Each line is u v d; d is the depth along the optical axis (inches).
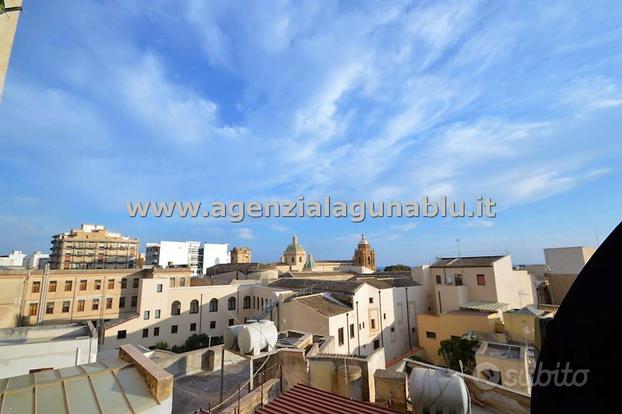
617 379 97.3
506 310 1487.5
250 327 621.0
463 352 1235.9
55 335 855.1
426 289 1939.0
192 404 670.5
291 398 475.2
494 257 1758.1
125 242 4288.9
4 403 380.5
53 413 375.2
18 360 662.5
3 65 241.1
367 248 3592.5
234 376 810.8
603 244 108.2
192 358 844.0
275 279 2492.6
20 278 2026.3
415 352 1565.0
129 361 503.8
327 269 3535.9
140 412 399.5
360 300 1502.2
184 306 2169.0
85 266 4008.4
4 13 243.6
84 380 439.5
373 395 713.0
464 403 421.1
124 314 2362.2
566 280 1860.2
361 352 1424.7
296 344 906.1
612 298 101.6
